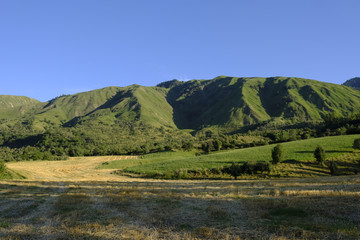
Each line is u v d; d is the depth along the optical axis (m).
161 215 14.60
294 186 28.12
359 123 123.62
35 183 37.88
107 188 30.81
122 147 178.88
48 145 177.00
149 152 135.50
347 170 49.50
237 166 54.03
